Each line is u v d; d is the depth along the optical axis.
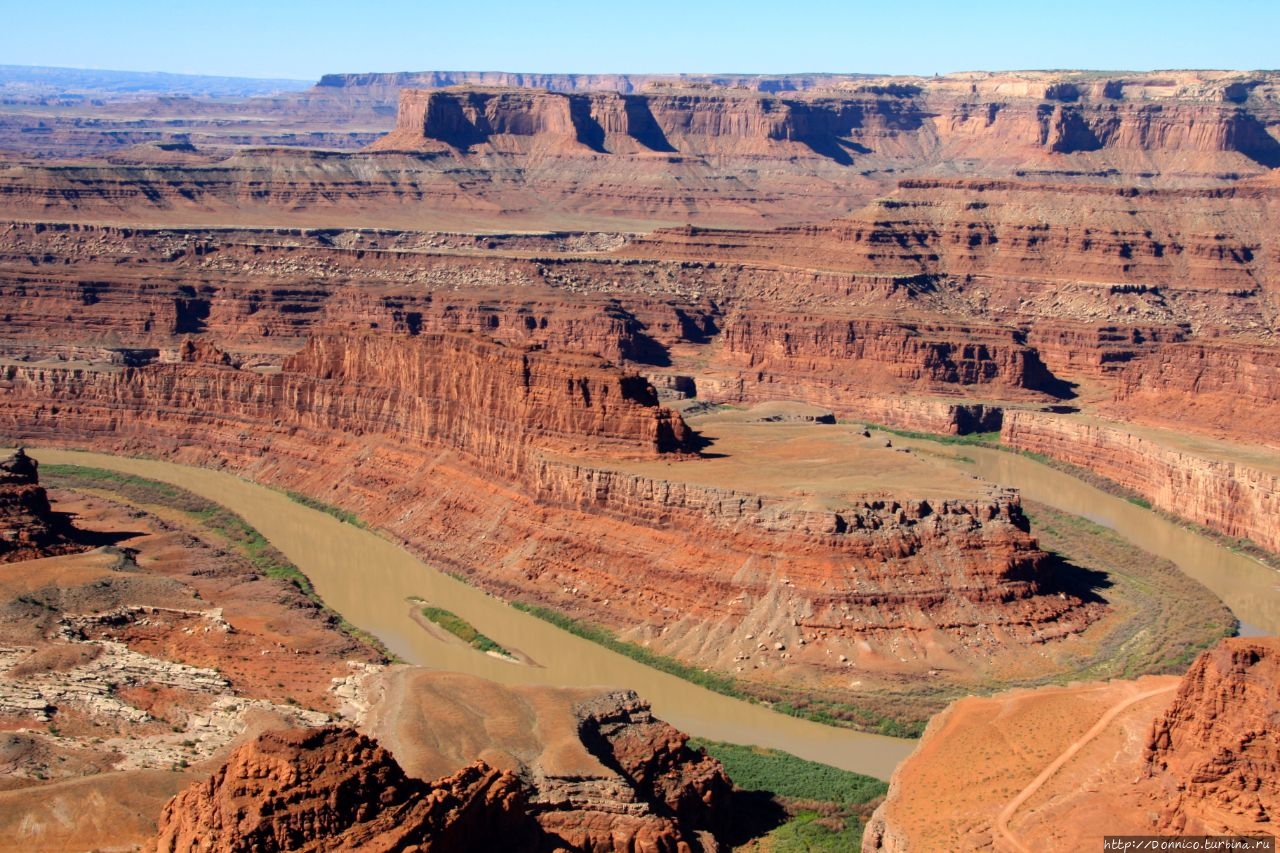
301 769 96.44
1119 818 106.56
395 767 101.12
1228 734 103.44
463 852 100.56
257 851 92.94
